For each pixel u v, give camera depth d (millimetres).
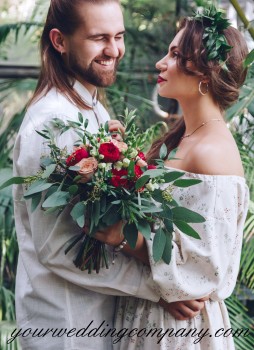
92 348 2604
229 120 3826
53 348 2590
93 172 2332
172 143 2881
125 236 2357
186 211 2369
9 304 4336
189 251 2473
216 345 2629
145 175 2295
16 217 2729
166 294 2484
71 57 2629
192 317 2572
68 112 2574
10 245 4395
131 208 2305
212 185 2514
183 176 2572
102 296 2639
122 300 2670
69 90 2646
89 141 2436
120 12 2641
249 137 4086
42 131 2502
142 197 2371
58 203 2314
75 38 2604
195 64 2627
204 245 2484
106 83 2650
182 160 2611
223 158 2555
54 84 2641
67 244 2518
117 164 2342
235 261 2652
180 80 2676
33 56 5805
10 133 4656
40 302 2629
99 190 2312
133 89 5250
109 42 2609
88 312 2598
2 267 4422
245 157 3914
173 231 2395
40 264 2631
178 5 5465
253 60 2656
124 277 2545
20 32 5789
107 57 2623
